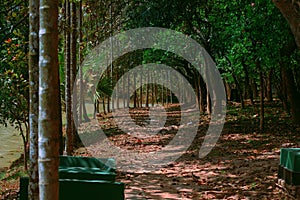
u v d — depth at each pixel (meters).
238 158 11.13
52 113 2.97
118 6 16.27
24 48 8.80
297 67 17.06
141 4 15.52
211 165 10.66
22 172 10.69
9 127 20.55
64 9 12.83
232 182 8.51
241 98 22.94
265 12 12.80
